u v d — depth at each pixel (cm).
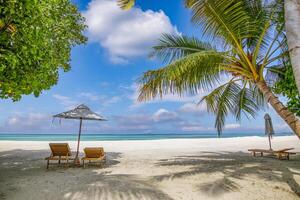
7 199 526
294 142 2392
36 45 505
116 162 1046
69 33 889
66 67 917
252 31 625
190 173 781
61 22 795
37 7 457
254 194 585
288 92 694
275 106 533
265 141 2630
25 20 466
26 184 645
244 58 602
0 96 670
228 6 571
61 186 622
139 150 1611
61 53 830
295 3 359
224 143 2370
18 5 447
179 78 614
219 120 905
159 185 639
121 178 706
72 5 895
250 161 1060
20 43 494
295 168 868
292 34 347
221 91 875
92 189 591
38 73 602
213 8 572
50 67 670
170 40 737
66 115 972
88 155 941
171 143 2380
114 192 568
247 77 651
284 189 624
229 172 792
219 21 589
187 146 2008
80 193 562
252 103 908
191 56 564
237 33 594
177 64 550
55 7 662
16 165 966
